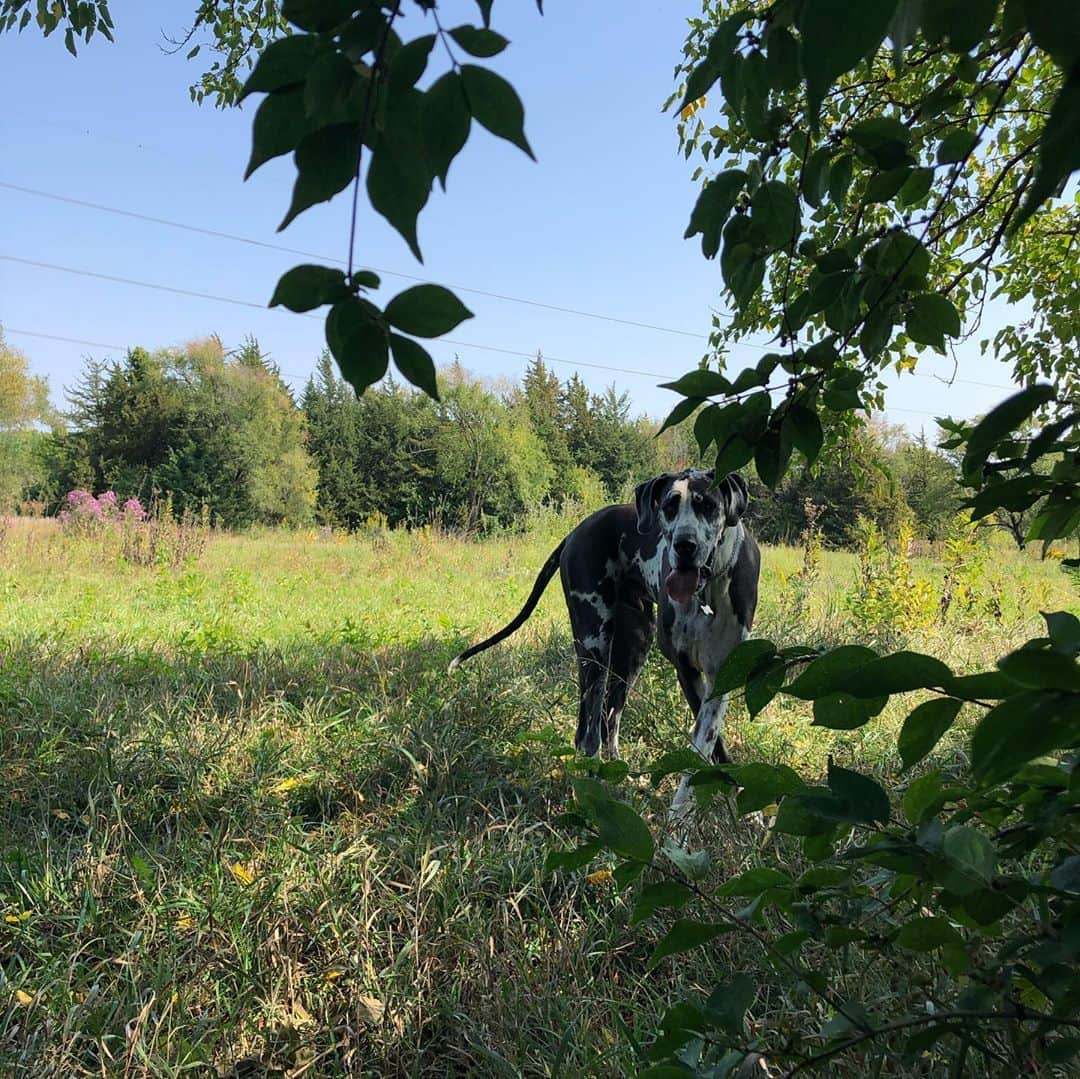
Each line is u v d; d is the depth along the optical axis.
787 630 7.49
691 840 3.01
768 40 0.89
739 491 4.10
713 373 1.13
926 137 1.30
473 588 12.44
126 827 3.47
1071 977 0.93
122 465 33.25
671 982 2.57
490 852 3.38
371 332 0.67
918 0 0.55
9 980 2.59
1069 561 1.15
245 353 39.91
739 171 1.12
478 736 4.48
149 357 34.34
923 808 1.05
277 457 34.31
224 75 5.59
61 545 14.30
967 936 1.28
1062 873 0.89
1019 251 2.62
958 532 9.58
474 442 33.66
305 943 2.84
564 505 32.66
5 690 4.85
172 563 13.81
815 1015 2.03
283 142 0.66
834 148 1.13
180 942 2.76
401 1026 2.47
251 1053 2.41
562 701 5.31
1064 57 0.47
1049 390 0.80
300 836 3.41
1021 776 0.99
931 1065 1.73
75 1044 2.39
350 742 4.36
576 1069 2.16
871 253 1.16
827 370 1.15
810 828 1.06
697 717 4.14
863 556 9.73
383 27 0.64
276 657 6.27
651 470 41.53
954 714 0.79
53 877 3.09
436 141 0.64
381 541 19.03
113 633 7.39
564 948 2.70
